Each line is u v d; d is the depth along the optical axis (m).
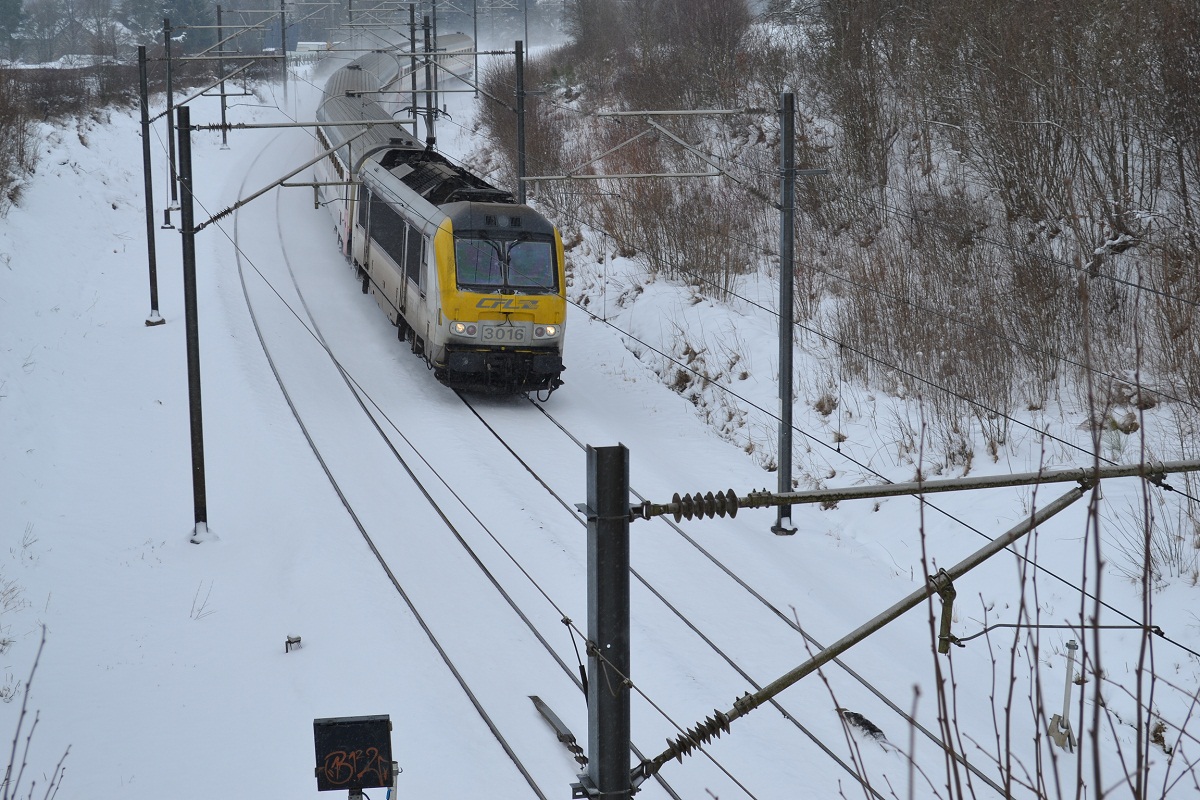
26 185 29.72
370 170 26.06
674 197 28.44
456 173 23.12
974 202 23.44
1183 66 19.66
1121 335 18.38
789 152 15.45
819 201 26.03
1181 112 19.48
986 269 20.44
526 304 19.75
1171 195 20.56
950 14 25.36
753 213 27.12
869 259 22.98
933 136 26.58
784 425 16.31
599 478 5.38
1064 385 18.16
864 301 20.83
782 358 16.25
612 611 5.45
